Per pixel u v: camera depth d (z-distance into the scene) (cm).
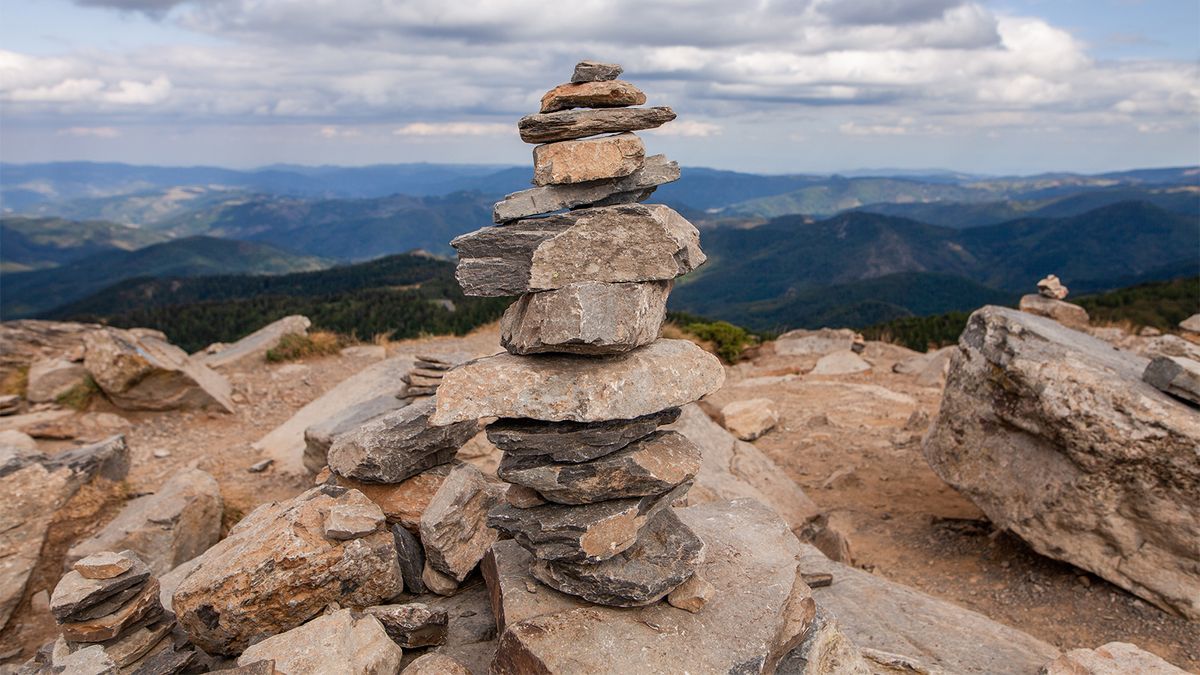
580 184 115
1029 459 187
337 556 125
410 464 146
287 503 148
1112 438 166
